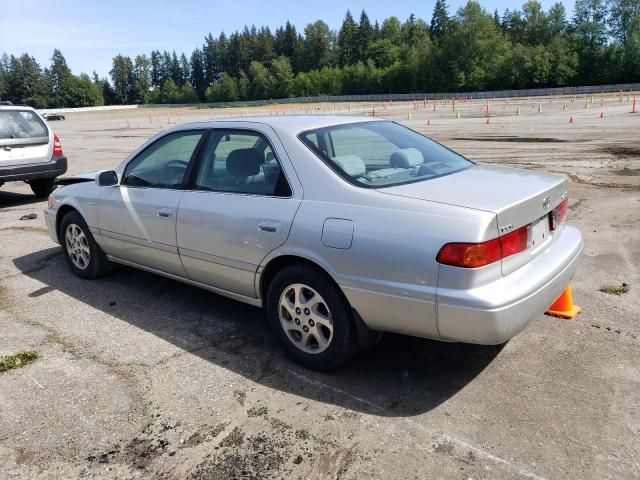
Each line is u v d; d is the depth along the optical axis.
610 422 2.80
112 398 3.20
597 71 74.31
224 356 3.67
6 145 9.07
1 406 3.15
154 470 2.59
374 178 3.26
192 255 3.95
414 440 2.73
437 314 2.77
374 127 3.98
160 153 4.35
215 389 3.26
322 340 3.32
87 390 3.29
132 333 4.07
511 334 2.79
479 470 2.50
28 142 9.35
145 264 4.57
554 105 38.53
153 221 4.21
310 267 3.25
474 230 2.67
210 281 3.96
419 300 2.80
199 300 4.69
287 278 3.35
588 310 4.12
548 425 2.80
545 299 2.99
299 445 2.73
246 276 3.61
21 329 4.19
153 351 3.77
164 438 2.82
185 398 3.18
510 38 94.94
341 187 3.16
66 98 137.62
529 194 3.04
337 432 2.82
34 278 5.41
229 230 3.59
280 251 3.32
